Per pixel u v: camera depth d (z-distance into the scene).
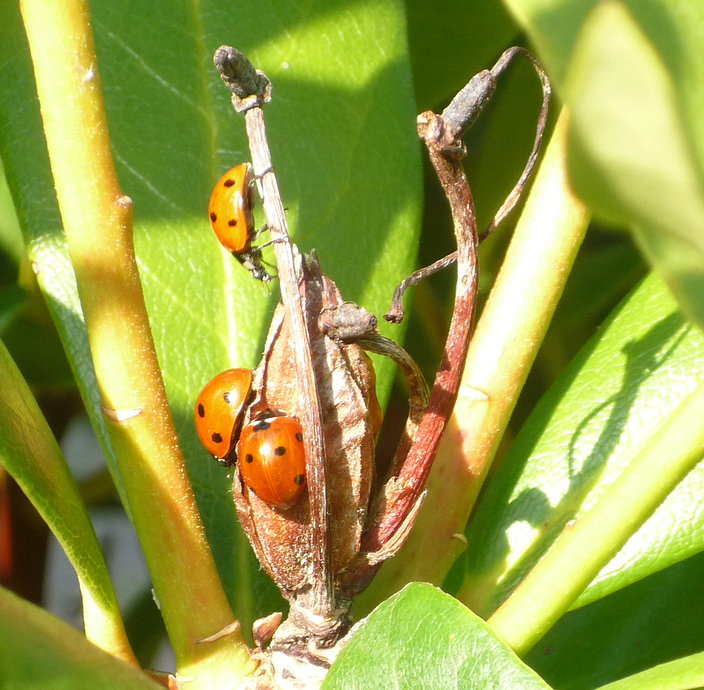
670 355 0.24
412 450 0.21
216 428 0.21
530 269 0.23
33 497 0.21
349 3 0.26
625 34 0.16
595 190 0.16
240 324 0.24
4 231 0.29
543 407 0.24
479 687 0.20
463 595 0.23
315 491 0.20
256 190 0.23
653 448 0.20
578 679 0.26
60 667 0.19
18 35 0.25
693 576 0.26
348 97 0.25
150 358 0.21
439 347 0.31
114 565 0.40
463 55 0.28
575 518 0.23
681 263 0.16
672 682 0.20
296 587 0.21
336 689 0.20
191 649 0.21
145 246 0.24
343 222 0.25
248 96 0.20
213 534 0.23
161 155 0.25
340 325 0.20
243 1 0.26
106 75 0.25
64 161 0.20
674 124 0.16
